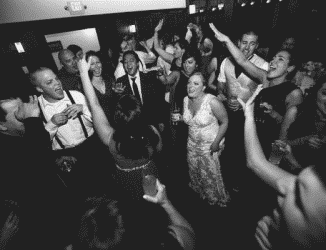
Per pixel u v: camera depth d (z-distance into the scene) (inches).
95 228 29.7
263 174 37.2
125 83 131.2
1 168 69.0
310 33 207.5
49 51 141.1
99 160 115.4
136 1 185.8
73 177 103.4
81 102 102.1
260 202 108.3
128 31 194.4
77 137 103.3
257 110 92.2
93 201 33.8
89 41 237.0
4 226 56.2
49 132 89.7
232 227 100.9
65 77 132.5
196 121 91.3
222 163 133.7
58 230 75.2
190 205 115.3
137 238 30.8
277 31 249.1
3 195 68.9
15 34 122.0
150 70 134.4
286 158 74.2
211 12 257.4
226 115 88.4
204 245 95.2
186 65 124.0
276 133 90.4
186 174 137.6
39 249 66.5
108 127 67.1
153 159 70.3
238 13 269.4
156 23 211.8
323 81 69.7
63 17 141.0
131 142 57.8
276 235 35.4
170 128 156.5
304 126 78.8
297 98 81.7
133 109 55.8
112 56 189.9
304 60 130.4
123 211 32.4
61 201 84.0
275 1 284.5
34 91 125.5
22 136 79.3
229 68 118.0
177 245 34.3
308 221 26.7
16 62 124.4
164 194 45.9
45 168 79.1
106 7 164.1
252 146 40.7
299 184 28.8
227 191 111.7
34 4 126.2
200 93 88.4
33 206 73.0
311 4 253.3
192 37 217.5
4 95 112.6
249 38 110.5
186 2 231.0
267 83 91.6
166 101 158.9
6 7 116.2
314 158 68.0
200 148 97.4
